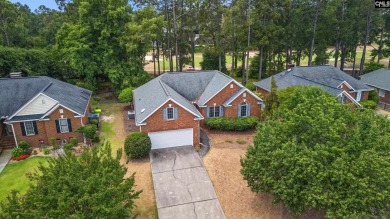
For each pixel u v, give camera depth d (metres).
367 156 11.17
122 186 12.15
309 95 19.58
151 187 18.12
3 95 25.94
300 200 12.61
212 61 50.25
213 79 31.09
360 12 42.88
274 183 13.17
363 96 34.47
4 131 25.08
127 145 21.30
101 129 28.08
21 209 10.08
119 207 10.60
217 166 20.47
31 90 27.06
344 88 32.62
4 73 35.25
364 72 47.78
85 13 35.59
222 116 28.20
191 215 15.44
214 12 44.56
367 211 11.35
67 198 10.02
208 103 27.34
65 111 24.12
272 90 25.81
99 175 11.45
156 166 20.61
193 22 45.81
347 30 42.41
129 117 31.02
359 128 12.55
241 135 26.27
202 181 18.58
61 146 24.28
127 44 35.41
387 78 36.19
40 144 24.44
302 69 36.12
